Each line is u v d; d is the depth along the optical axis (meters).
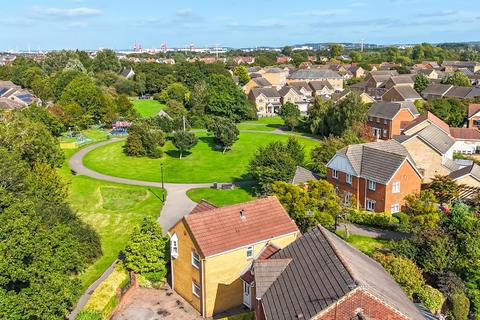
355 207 65.12
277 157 68.56
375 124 113.50
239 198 71.19
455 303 39.31
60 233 36.59
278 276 31.64
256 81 192.25
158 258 42.78
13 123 66.25
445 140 81.44
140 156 97.75
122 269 42.66
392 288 30.22
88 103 125.25
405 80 176.12
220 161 96.56
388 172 61.09
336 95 150.75
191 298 39.34
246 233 39.31
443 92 154.62
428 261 43.28
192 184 79.38
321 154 76.81
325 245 31.20
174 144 99.69
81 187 72.62
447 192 63.84
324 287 26.62
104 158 94.94
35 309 29.66
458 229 46.69
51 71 196.62
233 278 38.44
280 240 40.78
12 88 163.50
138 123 101.31
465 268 42.44
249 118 151.00
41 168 54.34
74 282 36.72
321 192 52.22
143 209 65.62
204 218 38.88
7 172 44.28
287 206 50.56
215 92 146.12
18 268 29.78
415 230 47.91
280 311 27.12
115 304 37.78
